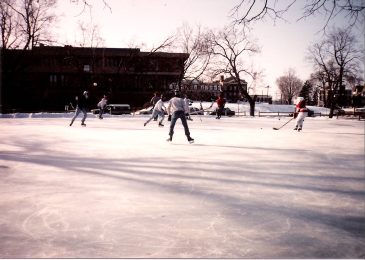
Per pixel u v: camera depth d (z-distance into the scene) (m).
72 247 2.71
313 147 9.28
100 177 5.17
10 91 48.97
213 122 20.64
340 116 41.16
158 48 39.81
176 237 2.96
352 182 5.20
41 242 2.80
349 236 3.06
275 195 4.39
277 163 6.69
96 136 11.09
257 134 12.92
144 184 4.79
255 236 3.02
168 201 4.01
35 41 31.20
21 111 47.19
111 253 2.62
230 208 3.81
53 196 4.12
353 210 3.83
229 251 2.70
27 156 6.98
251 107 38.31
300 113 14.97
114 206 3.77
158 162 6.50
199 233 3.06
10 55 34.56
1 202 3.86
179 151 7.98
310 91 95.00
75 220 3.32
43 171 5.54
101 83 45.69
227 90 82.19
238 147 8.95
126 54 51.53
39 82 51.09
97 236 2.95
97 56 51.44
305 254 2.67
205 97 53.12
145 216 3.48
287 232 3.13
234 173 5.66
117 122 18.77
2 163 6.18
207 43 37.41
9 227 3.12
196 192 4.43
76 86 51.41
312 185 4.97
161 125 15.95
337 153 8.21
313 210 3.80
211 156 7.34
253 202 4.06
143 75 52.28
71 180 4.94
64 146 8.55
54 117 23.41
